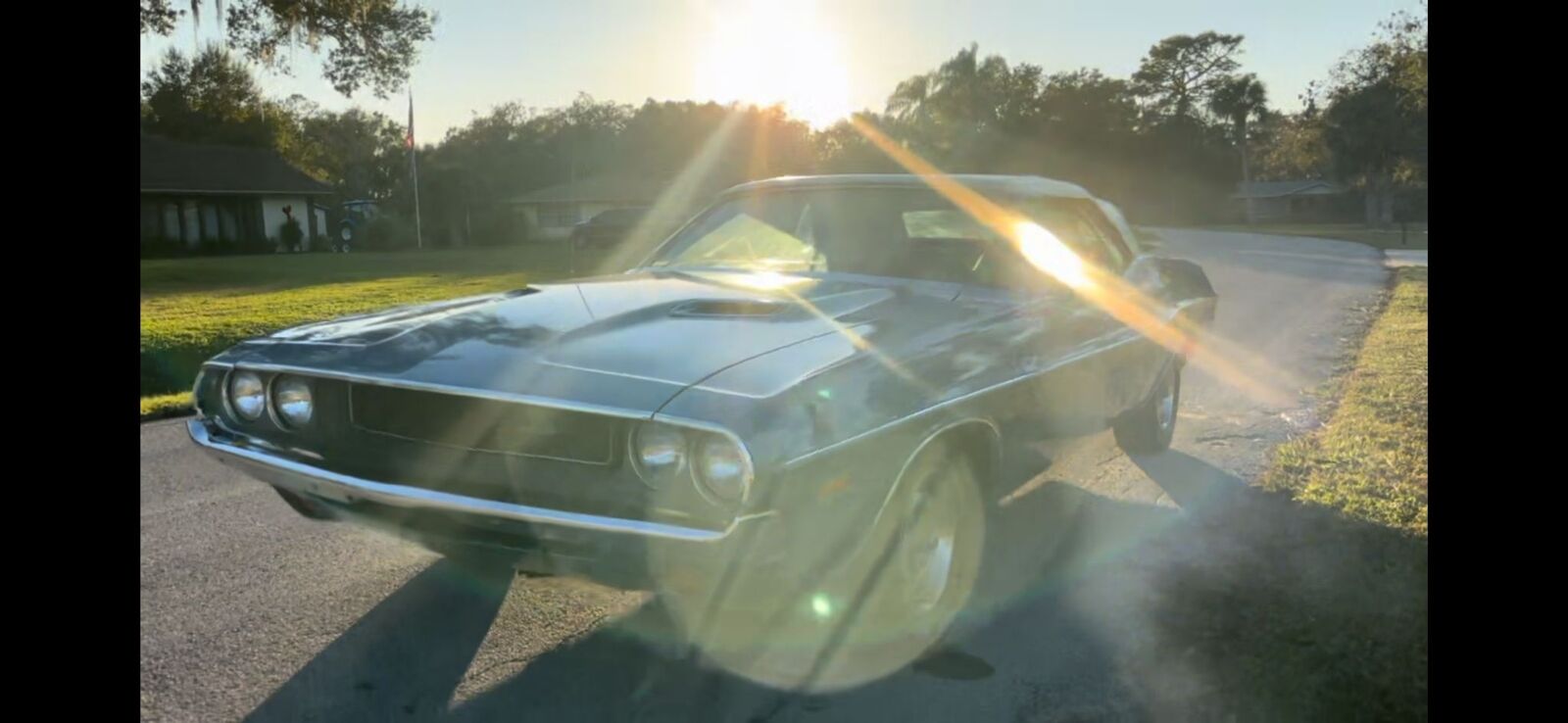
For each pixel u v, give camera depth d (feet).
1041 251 13.25
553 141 223.92
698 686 10.01
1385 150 151.74
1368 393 22.98
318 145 195.11
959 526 10.89
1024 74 199.11
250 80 152.46
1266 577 12.04
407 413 9.27
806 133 191.31
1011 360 11.17
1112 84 204.13
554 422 8.52
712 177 182.91
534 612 11.66
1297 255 83.05
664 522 8.13
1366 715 9.02
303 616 11.44
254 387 10.33
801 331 10.18
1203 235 131.85
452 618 11.47
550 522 8.40
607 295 11.82
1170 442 19.58
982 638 11.05
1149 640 10.85
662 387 8.48
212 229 117.80
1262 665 9.97
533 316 10.69
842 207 14.12
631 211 107.34
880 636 10.10
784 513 8.12
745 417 8.00
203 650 10.55
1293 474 16.72
